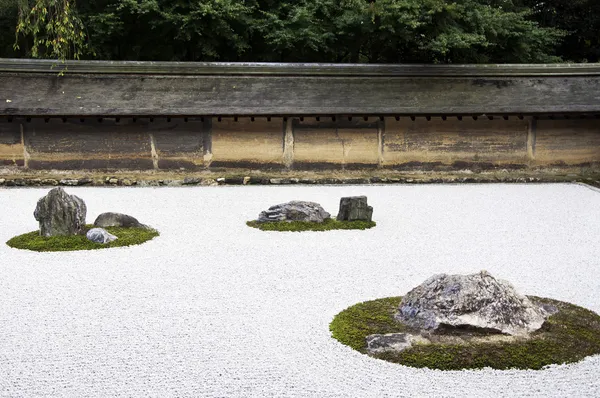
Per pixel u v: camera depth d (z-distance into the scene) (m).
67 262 8.55
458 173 18.78
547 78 19.66
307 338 5.76
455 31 22.36
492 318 5.68
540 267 8.48
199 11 21.95
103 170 17.95
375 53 24.88
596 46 29.48
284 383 4.82
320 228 10.99
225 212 12.65
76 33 20.45
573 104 18.64
